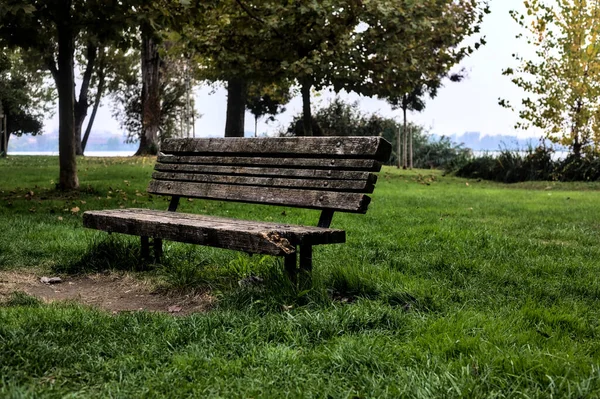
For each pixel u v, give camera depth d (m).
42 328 3.68
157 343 3.49
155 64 33.16
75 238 7.12
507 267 5.73
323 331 3.67
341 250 6.55
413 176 22.56
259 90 30.53
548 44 21.83
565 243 7.41
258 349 3.41
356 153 4.62
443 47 20.27
